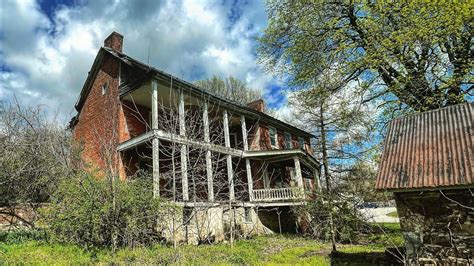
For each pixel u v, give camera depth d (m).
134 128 18.03
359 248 13.37
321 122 23.41
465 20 11.48
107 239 11.33
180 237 13.23
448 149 7.35
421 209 7.25
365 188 14.48
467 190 6.70
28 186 12.32
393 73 13.88
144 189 12.27
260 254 12.02
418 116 9.13
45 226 12.04
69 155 13.99
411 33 11.95
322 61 15.46
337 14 15.56
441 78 12.65
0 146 12.13
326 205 16.30
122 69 18.31
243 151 20.36
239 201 18.67
